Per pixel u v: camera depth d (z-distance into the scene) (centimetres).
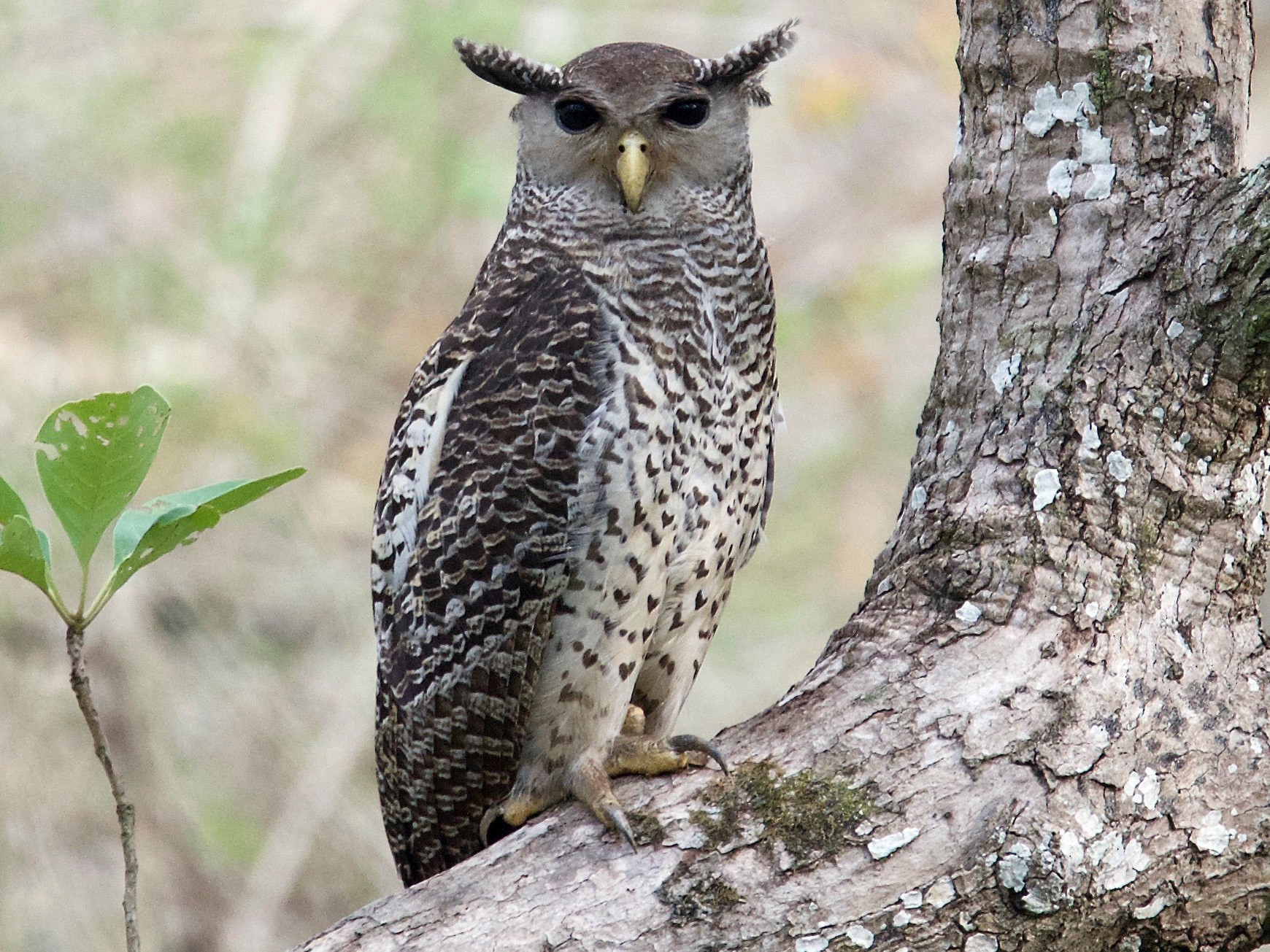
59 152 1792
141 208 1794
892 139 2022
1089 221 746
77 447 611
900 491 1856
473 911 658
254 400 1761
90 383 1714
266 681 1702
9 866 1565
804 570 1811
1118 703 674
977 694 676
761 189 2038
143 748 1644
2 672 1622
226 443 1734
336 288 1834
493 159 1795
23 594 1647
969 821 652
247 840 1634
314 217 1833
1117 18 751
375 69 1830
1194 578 705
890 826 654
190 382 1722
